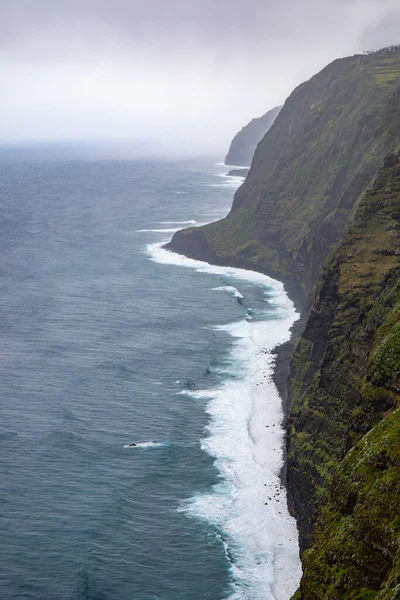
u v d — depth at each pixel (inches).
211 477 2938.0
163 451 3142.2
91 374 4013.3
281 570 2380.7
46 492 2847.0
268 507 2716.5
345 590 1521.9
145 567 2415.1
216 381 3880.4
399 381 2021.4
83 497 2815.0
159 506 2751.0
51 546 2519.7
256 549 2490.2
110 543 2529.5
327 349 2753.4
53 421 3430.1
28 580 2352.4
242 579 2346.2
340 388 2583.7
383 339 2251.5
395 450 1660.9
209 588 2308.1
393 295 2544.3
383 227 3169.3
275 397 3641.7
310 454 2576.3
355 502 1667.1
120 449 3179.1
